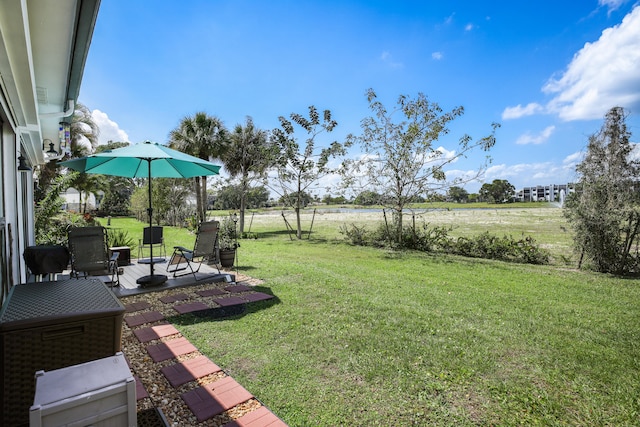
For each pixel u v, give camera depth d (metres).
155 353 3.05
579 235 7.74
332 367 2.90
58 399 1.23
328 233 16.30
